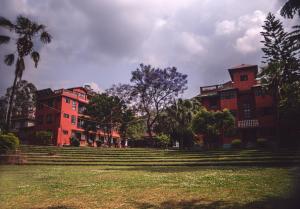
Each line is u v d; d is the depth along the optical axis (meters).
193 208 7.77
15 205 8.84
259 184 11.09
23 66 33.12
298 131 36.38
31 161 26.38
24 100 63.97
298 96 32.62
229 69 46.56
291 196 5.62
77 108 58.75
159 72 53.44
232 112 44.44
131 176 15.60
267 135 42.06
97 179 14.61
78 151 34.03
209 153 28.31
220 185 11.34
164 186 11.67
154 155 30.11
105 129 61.06
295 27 22.50
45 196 10.20
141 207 8.14
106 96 58.19
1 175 17.05
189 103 42.59
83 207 8.39
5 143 26.62
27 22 33.88
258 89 43.59
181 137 42.16
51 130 54.91
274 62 35.75
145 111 54.88
